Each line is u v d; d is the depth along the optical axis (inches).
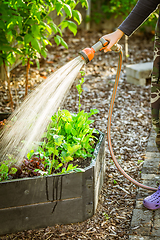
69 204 85.7
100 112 166.6
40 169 88.8
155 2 82.9
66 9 104.6
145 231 85.5
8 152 96.7
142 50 293.0
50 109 89.7
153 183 107.7
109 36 85.2
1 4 110.7
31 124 95.4
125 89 199.3
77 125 103.7
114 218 92.0
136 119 160.4
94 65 241.8
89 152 104.2
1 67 189.8
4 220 82.2
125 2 263.3
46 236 83.3
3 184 78.8
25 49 124.3
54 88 87.1
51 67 226.5
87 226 87.8
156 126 91.4
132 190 105.5
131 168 118.3
